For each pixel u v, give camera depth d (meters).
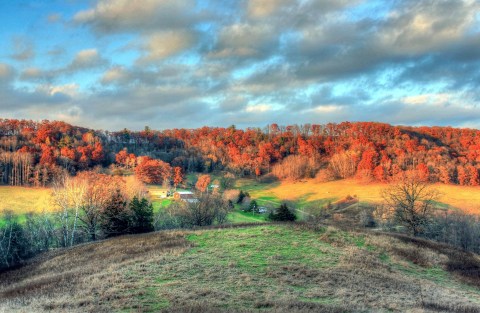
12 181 116.88
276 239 36.81
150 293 23.53
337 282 26.92
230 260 30.48
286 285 25.83
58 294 23.81
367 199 117.94
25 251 53.88
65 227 62.12
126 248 37.12
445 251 38.91
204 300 22.36
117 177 111.19
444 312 21.62
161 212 78.00
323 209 108.44
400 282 28.31
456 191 125.19
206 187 134.38
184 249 33.44
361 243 37.59
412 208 57.16
